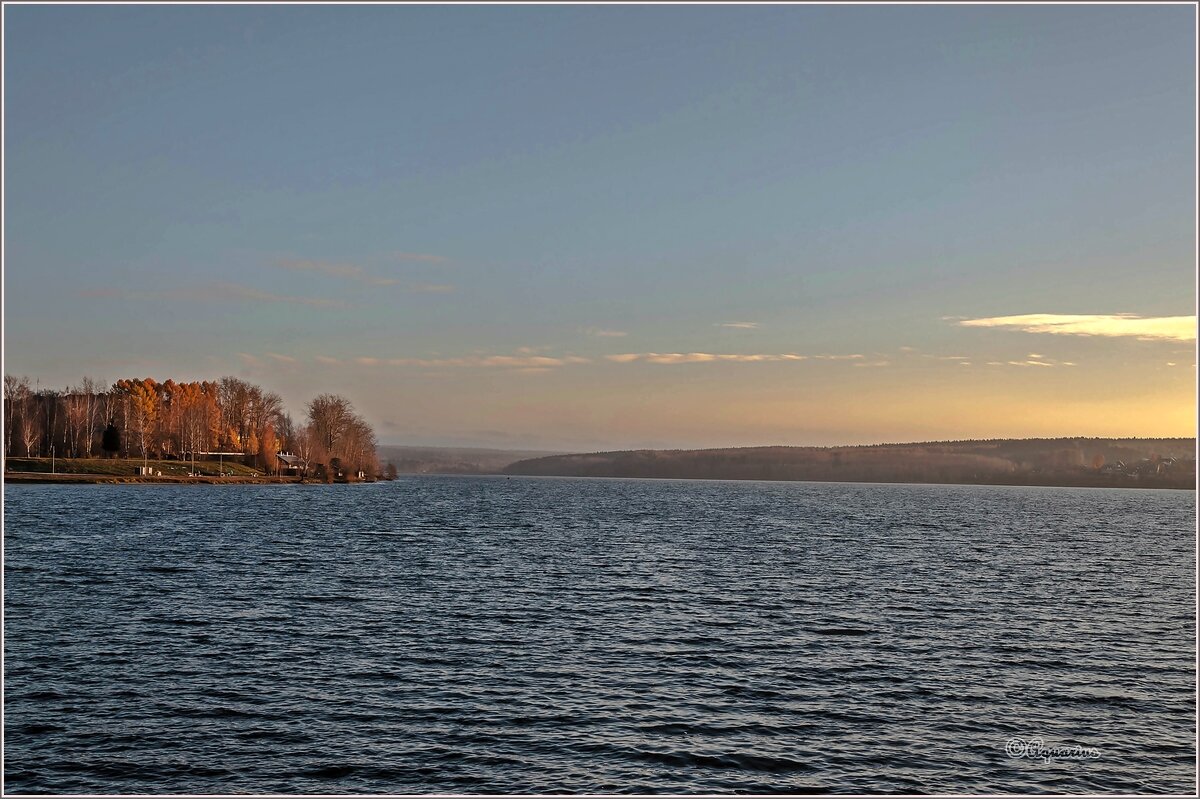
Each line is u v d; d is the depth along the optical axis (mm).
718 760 26531
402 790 24391
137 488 188875
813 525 120938
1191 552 88812
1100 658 38688
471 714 29906
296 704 30703
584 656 37312
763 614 47031
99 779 24844
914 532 109688
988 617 47438
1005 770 26453
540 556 73938
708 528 111562
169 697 31312
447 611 46750
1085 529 124438
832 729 29188
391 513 133125
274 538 86062
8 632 40312
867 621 45594
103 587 52938
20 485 181375
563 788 24562
